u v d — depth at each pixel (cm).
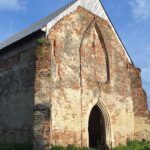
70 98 1792
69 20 1912
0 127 1906
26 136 1692
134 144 2103
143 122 2231
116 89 2148
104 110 2025
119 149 1962
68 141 1723
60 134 1688
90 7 2103
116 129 2075
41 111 1557
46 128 1533
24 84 1789
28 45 1831
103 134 2025
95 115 2138
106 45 2161
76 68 1884
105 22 2205
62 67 1791
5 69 1972
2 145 1755
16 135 1769
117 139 2062
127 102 2222
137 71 2348
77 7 1997
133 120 2242
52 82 1706
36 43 1684
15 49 1923
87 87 1927
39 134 1534
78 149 1717
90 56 2017
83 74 1923
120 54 2272
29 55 1802
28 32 2097
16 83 1855
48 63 1638
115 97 2125
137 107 2264
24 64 1825
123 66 2270
